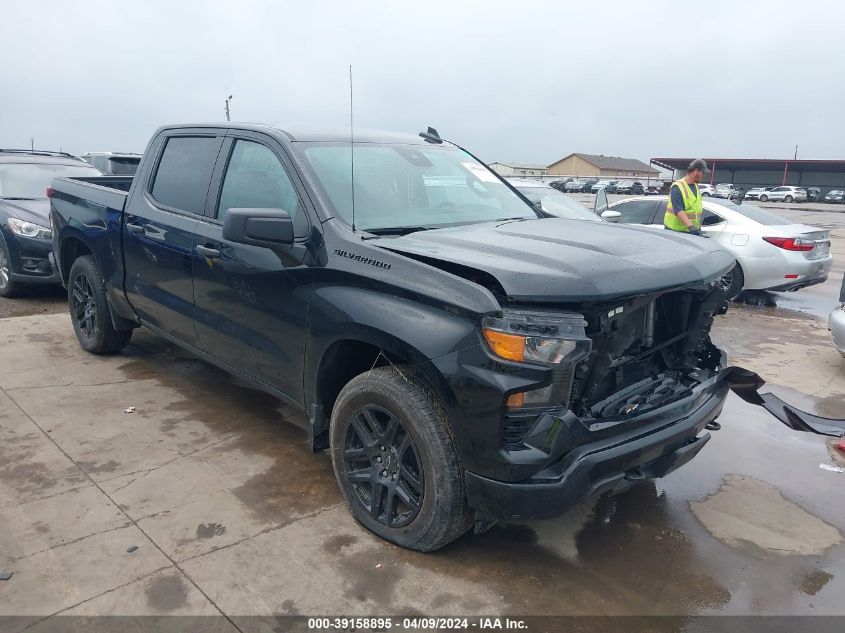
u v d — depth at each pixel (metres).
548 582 2.90
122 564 2.87
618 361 3.08
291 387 3.52
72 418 4.35
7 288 7.86
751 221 9.20
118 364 5.42
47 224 7.61
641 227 3.68
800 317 8.57
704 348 3.61
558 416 2.61
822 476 4.01
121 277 4.86
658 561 3.10
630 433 2.85
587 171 97.94
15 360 5.43
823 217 34.81
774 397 3.67
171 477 3.63
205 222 4.02
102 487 3.50
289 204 3.53
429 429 2.81
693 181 8.24
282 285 3.39
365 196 3.51
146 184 4.64
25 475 3.60
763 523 3.47
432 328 2.71
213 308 3.95
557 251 2.90
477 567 2.98
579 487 2.66
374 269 2.96
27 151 10.05
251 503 3.41
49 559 2.88
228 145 4.04
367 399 3.06
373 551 3.04
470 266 2.71
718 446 4.41
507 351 2.55
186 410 4.55
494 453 2.62
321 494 3.53
